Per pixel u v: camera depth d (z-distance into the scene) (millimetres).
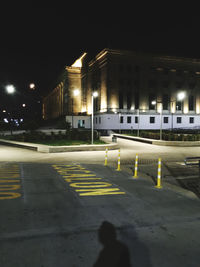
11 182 9789
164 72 61219
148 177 11562
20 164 15039
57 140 29078
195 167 14852
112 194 8133
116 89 57156
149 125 59031
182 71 62656
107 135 47906
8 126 64062
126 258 4137
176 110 62062
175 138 30844
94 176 11266
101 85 60719
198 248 4562
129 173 12383
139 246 4574
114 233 5090
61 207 6676
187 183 10602
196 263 4047
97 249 4402
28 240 4680
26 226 5328
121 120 57250
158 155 20672
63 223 5539
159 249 4488
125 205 6984
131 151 23578
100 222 5652
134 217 6051
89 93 69625
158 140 31297
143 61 59406
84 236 4906
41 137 29016
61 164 15133
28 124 45500
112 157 19047
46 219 5762
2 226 5316
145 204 7137
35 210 6387
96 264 3930
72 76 76938
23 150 23344
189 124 62188
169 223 5742
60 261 3992
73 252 4285
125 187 9211
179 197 7996
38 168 13469
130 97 58500
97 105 63719
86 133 30500
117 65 57312
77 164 15203
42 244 4539
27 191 8367
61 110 88250
